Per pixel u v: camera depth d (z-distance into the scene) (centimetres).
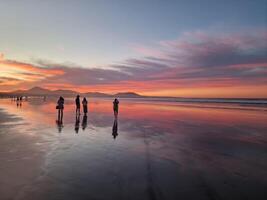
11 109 3369
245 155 953
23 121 1919
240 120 2252
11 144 1058
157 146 1094
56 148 999
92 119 2159
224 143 1176
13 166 743
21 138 1198
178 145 1123
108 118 2302
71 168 740
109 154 926
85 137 1270
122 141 1190
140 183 630
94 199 527
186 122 2059
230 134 1441
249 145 1137
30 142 1107
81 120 2061
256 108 4400
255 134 1451
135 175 692
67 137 1256
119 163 808
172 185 623
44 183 611
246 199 549
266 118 2442
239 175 714
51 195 541
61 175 675
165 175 700
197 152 992
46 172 695
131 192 571
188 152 990
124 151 981
